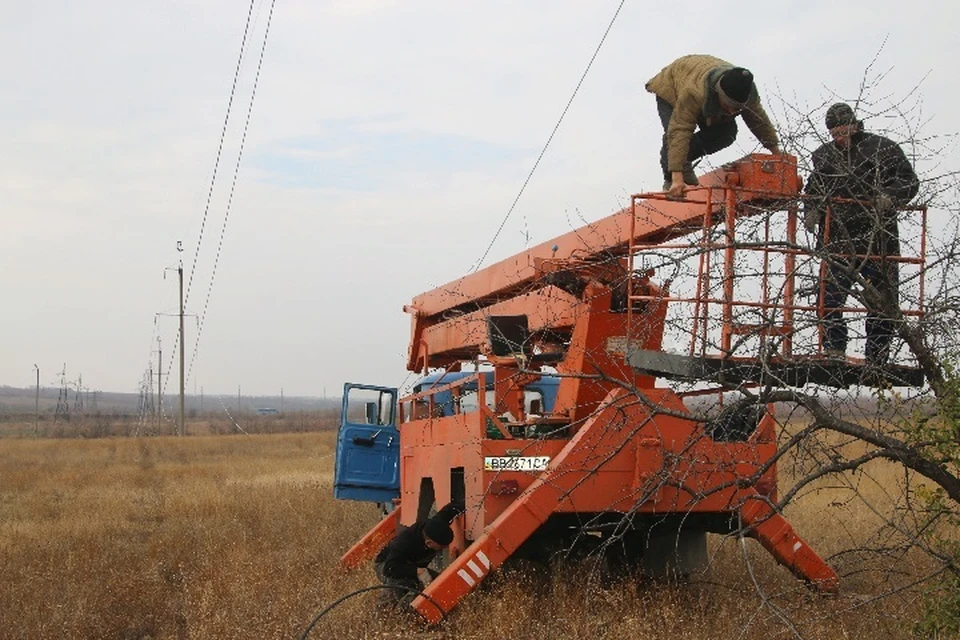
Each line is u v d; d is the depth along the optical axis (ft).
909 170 24.57
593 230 33.01
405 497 41.96
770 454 28.96
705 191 27.50
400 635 26.68
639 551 34.19
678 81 27.14
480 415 31.04
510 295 39.63
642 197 26.71
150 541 51.37
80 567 41.93
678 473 27.45
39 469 125.39
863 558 26.43
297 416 519.60
